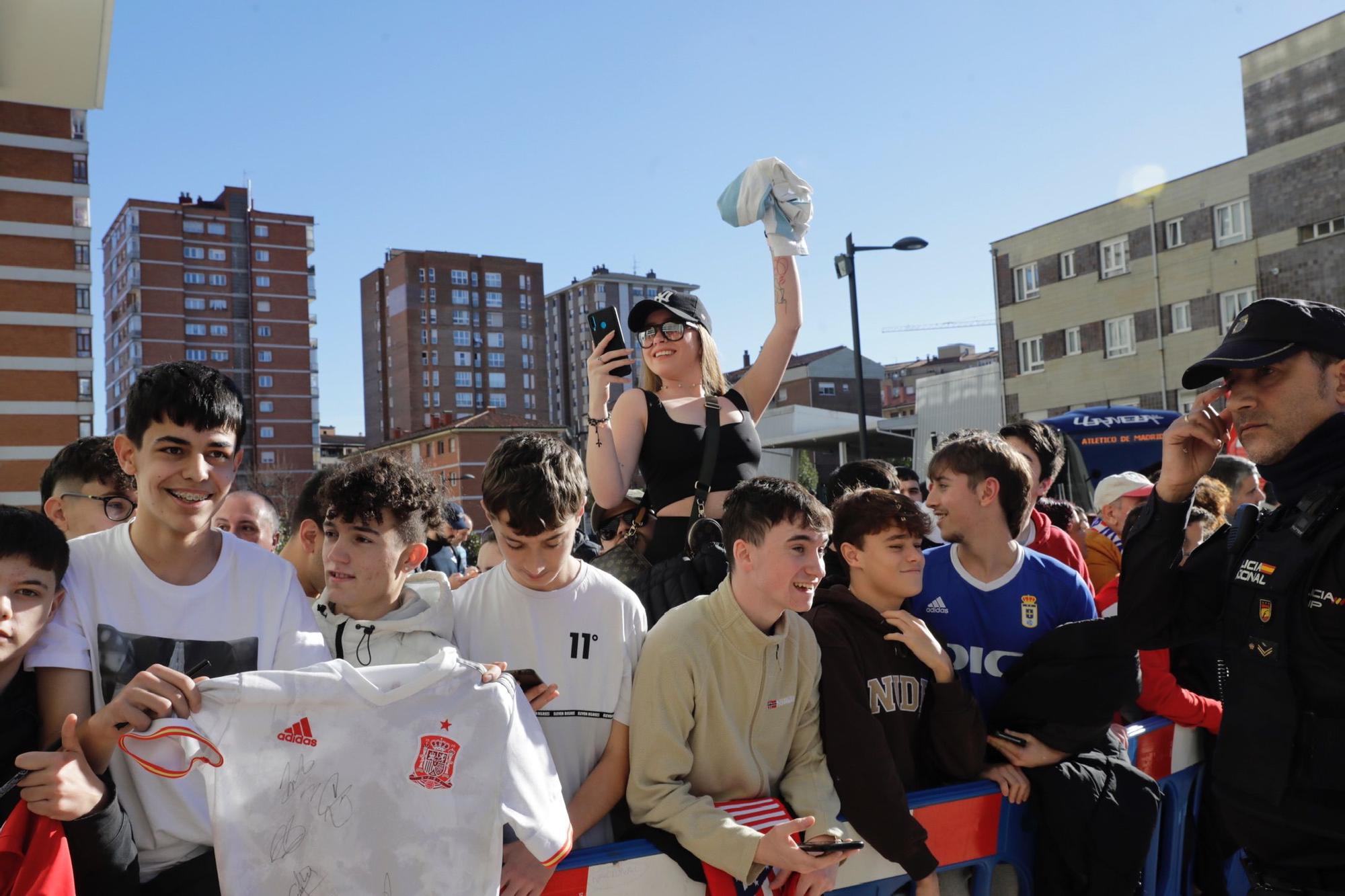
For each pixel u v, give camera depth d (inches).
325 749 72.9
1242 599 93.7
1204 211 1153.4
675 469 135.9
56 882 65.3
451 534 288.8
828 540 98.7
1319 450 90.8
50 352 1596.9
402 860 73.2
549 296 4881.9
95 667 77.4
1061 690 110.0
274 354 3631.9
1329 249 1035.9
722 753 97.3
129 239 3486.7
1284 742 88.4
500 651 96.9
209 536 84.9
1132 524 110.1
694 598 110.6
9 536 71.6
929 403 1477.6
